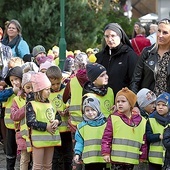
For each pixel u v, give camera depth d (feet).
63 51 46.93
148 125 25.29
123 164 25.27
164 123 25.07
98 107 26.03
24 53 39.52
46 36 66.69
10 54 37.22
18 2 66.44
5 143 34.73
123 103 25.20
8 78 32.35
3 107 33.01
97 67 27.53
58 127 28.89
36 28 66.13
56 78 30.09
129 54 28.35
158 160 25.16
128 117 25.41
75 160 26.03
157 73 26.63
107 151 25.04
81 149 26.04
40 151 27.35
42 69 32.30
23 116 28.94
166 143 23.97
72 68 37.76
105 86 27.78
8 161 31.83
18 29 39.75
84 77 28.96
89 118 26.07
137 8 119.96
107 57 28.91
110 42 28.19
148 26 48.67
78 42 68.08
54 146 28.35
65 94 29.78
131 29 89.20
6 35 40.37
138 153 25.22
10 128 31.60
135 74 27.32
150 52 26.96
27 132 27.94
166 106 25.12
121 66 28.32
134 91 27.07
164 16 106.83
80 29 68.13
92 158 25.77
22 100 29.50
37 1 66.13
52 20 66.28
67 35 67.21
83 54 32.30
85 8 67.92
